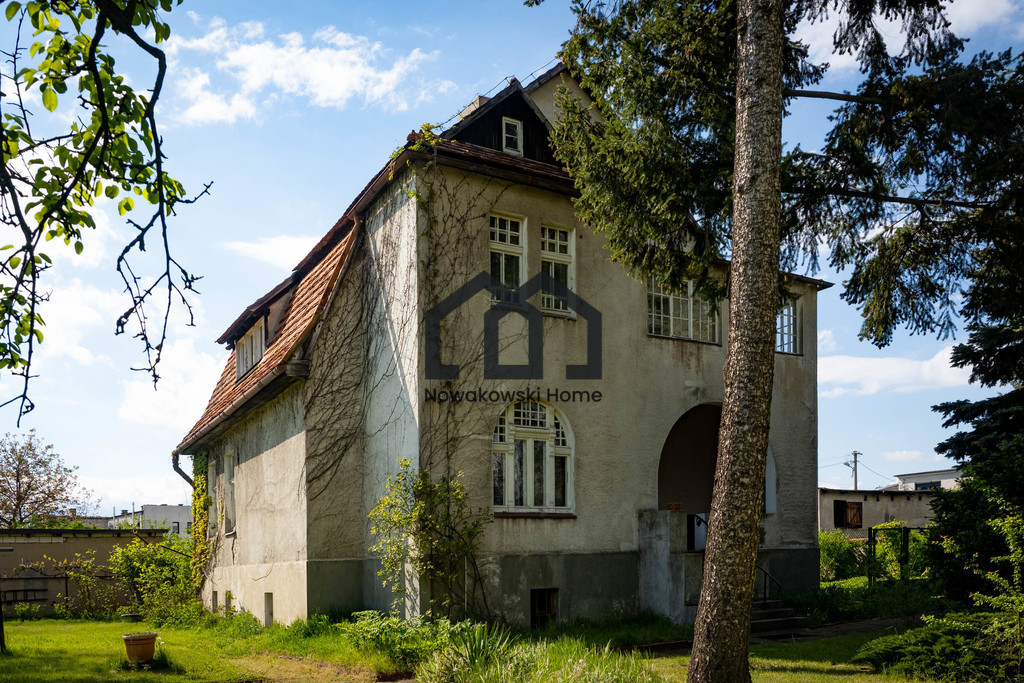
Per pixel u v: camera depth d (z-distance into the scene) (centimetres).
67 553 2269
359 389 1416
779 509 1675
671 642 1184
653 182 1138
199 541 2061
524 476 1329
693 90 1101
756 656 1094
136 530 2372
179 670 1027
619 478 1424
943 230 1223
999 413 1889
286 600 1399
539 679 770
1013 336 1859
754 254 861
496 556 1252
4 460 3481
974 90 1008
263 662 1115
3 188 477
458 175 1315
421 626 1083
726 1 1046
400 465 1243
